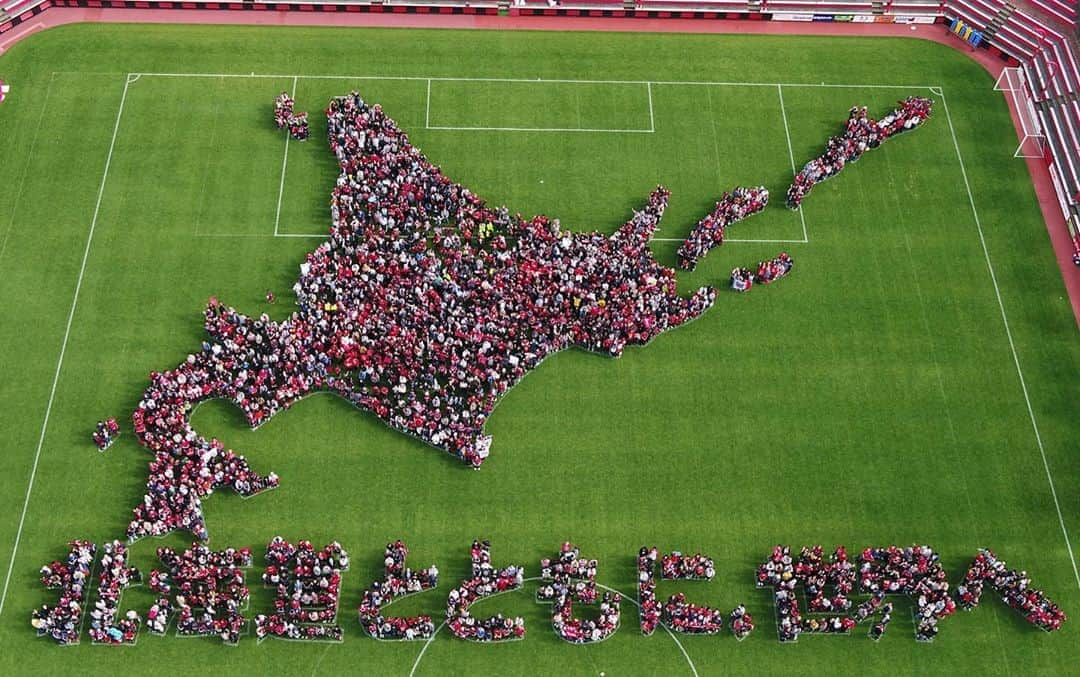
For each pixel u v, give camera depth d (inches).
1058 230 3496.6
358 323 3088.1
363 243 3262.8
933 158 3627.0
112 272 3292.3
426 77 3750.0
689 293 3307.1
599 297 3169.3
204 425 3031.5
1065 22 3841.0
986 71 3848.4
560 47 3848.4
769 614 2812.5
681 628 2768.2
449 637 2765.7
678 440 3065.9
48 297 3235.7
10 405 3051.2
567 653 2751.0
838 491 3004.4
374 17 3895.2
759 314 3284.9
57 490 2930.6
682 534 2925.7
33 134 3563.0
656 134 3659.0
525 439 3051.2
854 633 2790.4
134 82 3695.9
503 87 3745.1
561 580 2812.5
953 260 3417.8
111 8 3885.3
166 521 2849.4
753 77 3809.1
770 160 3612.2
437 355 3043.8
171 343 3169.3
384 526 2910.9
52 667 2689.5
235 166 3518.7
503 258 3208.7
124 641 2723.9
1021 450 3080.7
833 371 3193.9
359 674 2709.2
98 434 2979.8
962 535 2945.4
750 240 3422.7
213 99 3666.3
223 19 3873.0
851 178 3570.4
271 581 2778.1
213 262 3321.9
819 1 3922.2
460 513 2940.5
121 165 3508.9
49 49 3764.8
